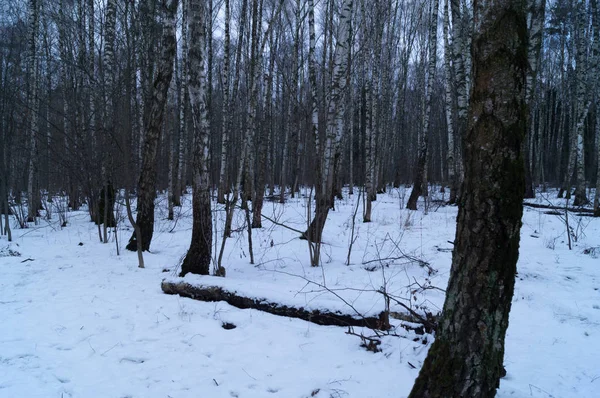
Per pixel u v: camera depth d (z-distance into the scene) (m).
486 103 2.47
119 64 11.06
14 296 5.99
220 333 4.61
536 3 9.50
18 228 13.49
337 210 16.59
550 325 5.16
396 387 3.41
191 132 26.12
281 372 3.73
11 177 15.02
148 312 5.27
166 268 7.64
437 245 9.45
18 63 13.63
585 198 16.02
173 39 9.52
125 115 10.09
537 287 6.54
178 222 14.41
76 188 18.44
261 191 12.91
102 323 4.90
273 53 14.62
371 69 19.00
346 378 3.59
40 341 4.40
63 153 12.02
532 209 15.30
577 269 7.41
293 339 4.43
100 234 10.76
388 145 30.22
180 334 4.60
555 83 34.00
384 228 12.11
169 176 15.16
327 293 5.50
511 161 2.45
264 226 12.98
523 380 3.71
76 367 3.84
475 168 2.53
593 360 4.16
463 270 2.59
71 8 16.11
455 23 13.47
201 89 6.61
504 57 2.42
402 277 6.96
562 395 3.44
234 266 7.82
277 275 7.04
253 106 13.24
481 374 2.56
